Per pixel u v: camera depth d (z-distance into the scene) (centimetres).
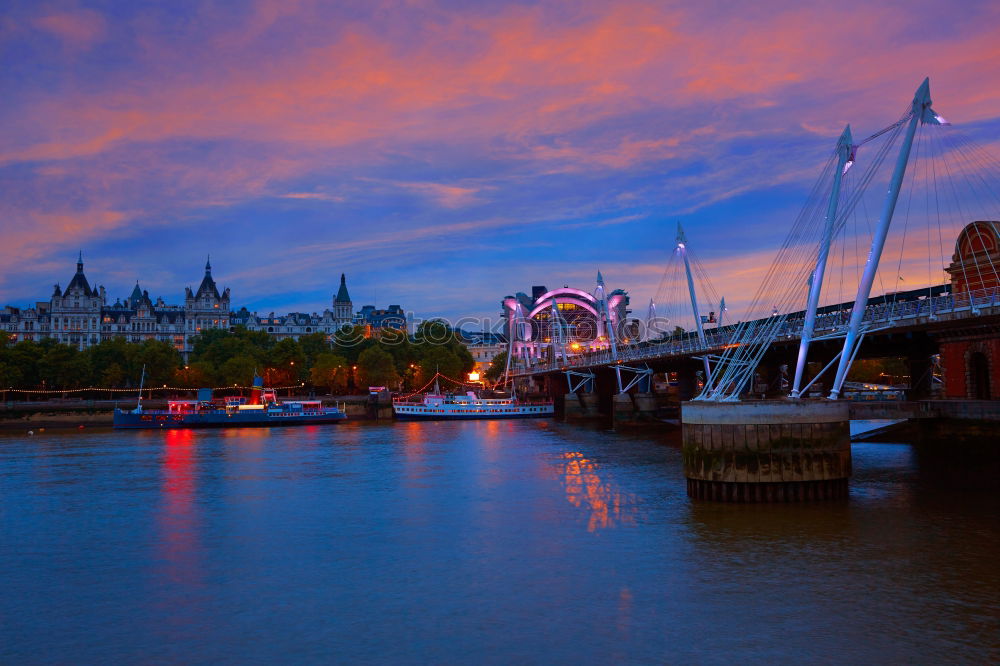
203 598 2952
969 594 2733
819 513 3888
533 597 2861
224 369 18525
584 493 4966
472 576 3144
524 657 2328
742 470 4122
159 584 3139
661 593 2852
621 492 4912
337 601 2875
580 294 18812
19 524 4334
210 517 4484
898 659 2244
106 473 6531
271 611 2783
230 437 10781
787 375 9794
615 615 2648
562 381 15888
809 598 2741
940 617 2534
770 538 3488
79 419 14200
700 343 8562
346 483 5741
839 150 4559
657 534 3669
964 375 5762
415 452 8075
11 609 2856
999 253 5838
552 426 12281
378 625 2617
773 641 2389
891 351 6688
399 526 4122
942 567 3033
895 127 4300
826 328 5512
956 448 5347
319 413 13938
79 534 4066
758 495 4103
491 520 4209
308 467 6812
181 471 6619
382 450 8381
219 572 3300
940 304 5009
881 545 3334
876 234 4247
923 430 5659
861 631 2444
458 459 7256
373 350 19875
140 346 19300
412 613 2725
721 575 3025
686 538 3559
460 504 4725
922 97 4172
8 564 3475
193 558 3538
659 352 9562
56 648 2484
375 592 2970
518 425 12744
